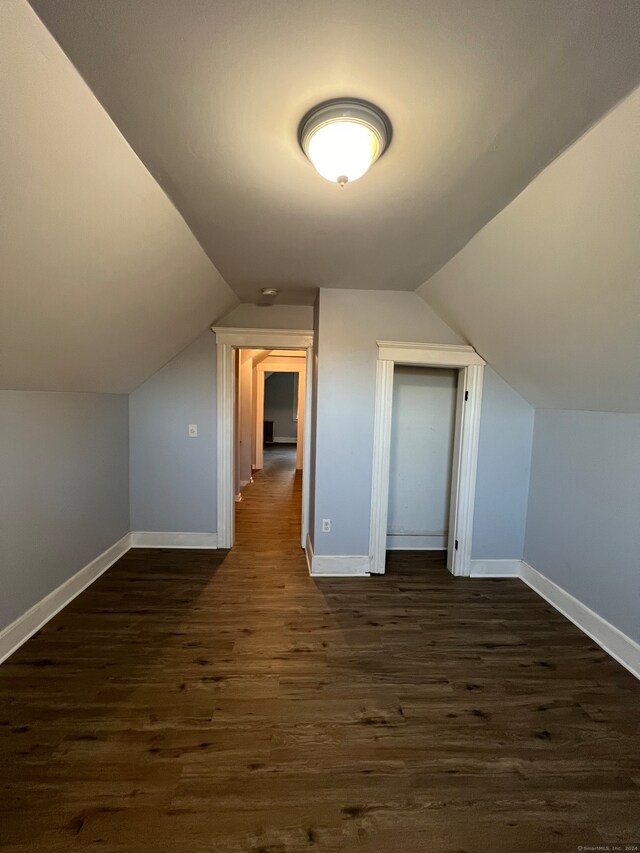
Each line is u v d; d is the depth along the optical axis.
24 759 1.57
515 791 1.50
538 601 2.97
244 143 1.38
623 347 1.90
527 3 0.88
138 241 1.85
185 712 1.82
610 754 1.67
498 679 2.11
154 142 1.37
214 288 2.92
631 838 1.35
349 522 3.26
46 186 1.29
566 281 1.82
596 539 2.55
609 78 1.06
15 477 2.23
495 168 1.49
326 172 1.37
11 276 1.50
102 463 3.19
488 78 1.09
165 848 1.28
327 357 3.12
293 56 1.04
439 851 1.30
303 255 2.40
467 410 3.27
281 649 2.30
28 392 2.33
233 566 3.41
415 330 3.17
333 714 1.83
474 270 2.30
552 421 3.05
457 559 3.36
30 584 2.37
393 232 2.06
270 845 1.29
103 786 1.46
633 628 2.24
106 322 2.27
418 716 1.84
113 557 3.40
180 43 1.00
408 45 1.00
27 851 1.26
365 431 3.20
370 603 2.87
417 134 1.31
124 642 2.33
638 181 1.26
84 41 0.98
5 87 0.99
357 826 1.36
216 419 3.67
